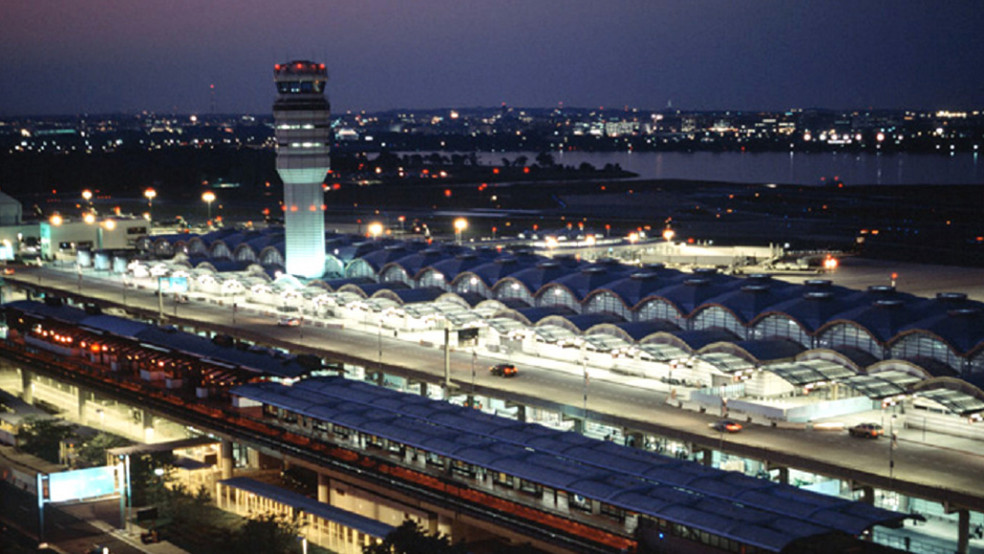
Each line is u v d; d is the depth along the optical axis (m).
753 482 95.88
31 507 123.12
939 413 123.00
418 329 194.75
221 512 120.50
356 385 137.25
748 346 150.50
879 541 101.50
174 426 155.50
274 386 138.12
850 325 147.75
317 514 109.62
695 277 188.00
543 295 195.62
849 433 121.12
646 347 155.38
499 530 99.38
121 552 108.06
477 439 112.00
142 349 165.25
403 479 109.94
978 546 100.25
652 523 90.62
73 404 172.75
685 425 124.56
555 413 139.88
